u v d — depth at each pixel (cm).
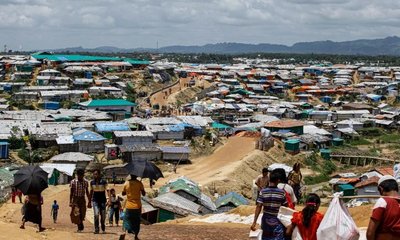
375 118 12462
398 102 15575
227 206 4909
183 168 7400
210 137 8981
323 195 6266
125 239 1725
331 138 10344
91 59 16625
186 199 4822
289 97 16062
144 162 1680
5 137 7488
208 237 1830
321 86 17475
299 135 9925
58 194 5209
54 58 15650
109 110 10700
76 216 1875
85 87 12781
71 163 6750
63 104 10856
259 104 13500
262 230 1133
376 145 10438
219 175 6762
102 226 1880
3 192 5047
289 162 8400
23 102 10775
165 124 8988
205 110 12156
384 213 905
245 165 7356
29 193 1719
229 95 14425
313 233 1048
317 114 12588
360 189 6100
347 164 9000
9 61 15325
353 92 16462
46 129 8000
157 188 5909
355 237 1015
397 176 2814
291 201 1195
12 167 6159
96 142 7662
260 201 1137
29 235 1642
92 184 1872
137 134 8038
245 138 9294
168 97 13738
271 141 8631
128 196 1641
